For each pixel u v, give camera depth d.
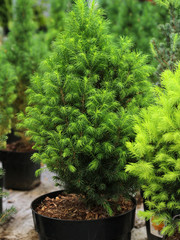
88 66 0.80
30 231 0.98
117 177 0.80
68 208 0.87
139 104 0.83
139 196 1.13
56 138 0.78
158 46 1.08
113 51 0.82
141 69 0.82
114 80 0.81
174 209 0.77
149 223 0.87
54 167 0.81
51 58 0.83
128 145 0.74
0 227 1.00
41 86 0.83
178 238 0.78
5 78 1.25
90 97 0.77
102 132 0.77
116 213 0.85
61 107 0.78
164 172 0.75
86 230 0.80
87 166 0.80
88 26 0.81
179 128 0.72
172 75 0.77
